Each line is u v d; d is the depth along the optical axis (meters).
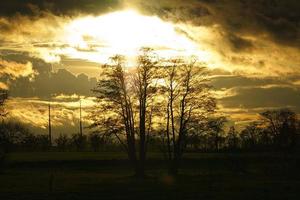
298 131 152.00
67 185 71.00
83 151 166.12
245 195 55.53
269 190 60.12
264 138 155.38
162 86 84.88
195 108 84.00
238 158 117.56
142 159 85.44
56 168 117.19
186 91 84.12
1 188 68.19
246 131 157.25
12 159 129.00
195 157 118.56
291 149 141.25
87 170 112.75
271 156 123.06
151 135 85.44
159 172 93.94
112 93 83.69
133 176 85.00
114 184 70.94
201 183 70.88
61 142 185.12
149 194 57.72
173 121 84.62
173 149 85.38
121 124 83.56
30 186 70.44
